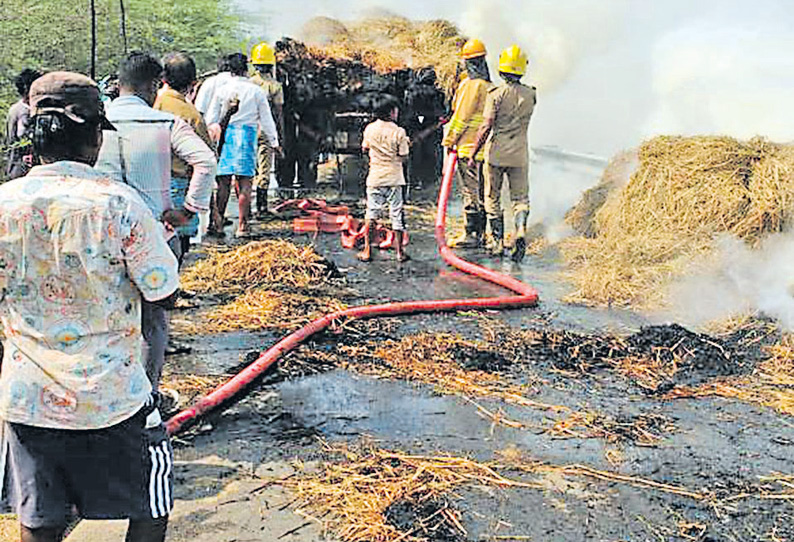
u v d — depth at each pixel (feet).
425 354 18.38
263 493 12.60
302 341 18.70
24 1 41.60
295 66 36.76
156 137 13.48
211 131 26.20
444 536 11.53
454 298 22.77
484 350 18.71
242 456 13.74
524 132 26.96
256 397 16.06
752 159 26.35
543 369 17.84
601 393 16.67
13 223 7.94
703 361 18.08
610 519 12.11
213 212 28.66
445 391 16.56
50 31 41.73
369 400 16.05
